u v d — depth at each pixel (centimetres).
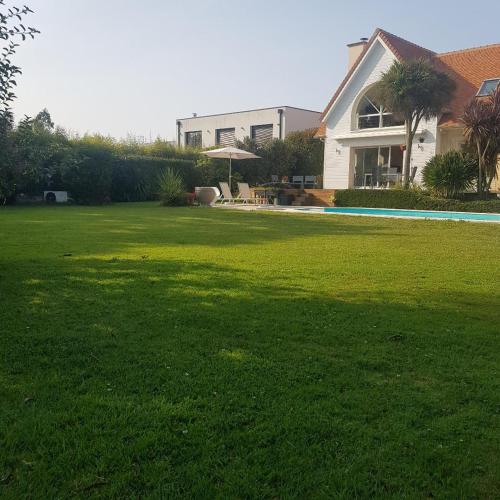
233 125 4572
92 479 222
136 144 3072
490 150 1884
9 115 532
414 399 307
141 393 306
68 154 652
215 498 213
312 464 238
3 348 373
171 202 2267
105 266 707
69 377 327
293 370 345
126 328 425
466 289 605
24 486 216
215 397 302
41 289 558
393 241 1070
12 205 2178
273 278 646
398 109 2050
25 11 502
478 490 223
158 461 237
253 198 2550
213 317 461
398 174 2444
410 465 239
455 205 1886
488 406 301
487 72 2461
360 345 399
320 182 2997
